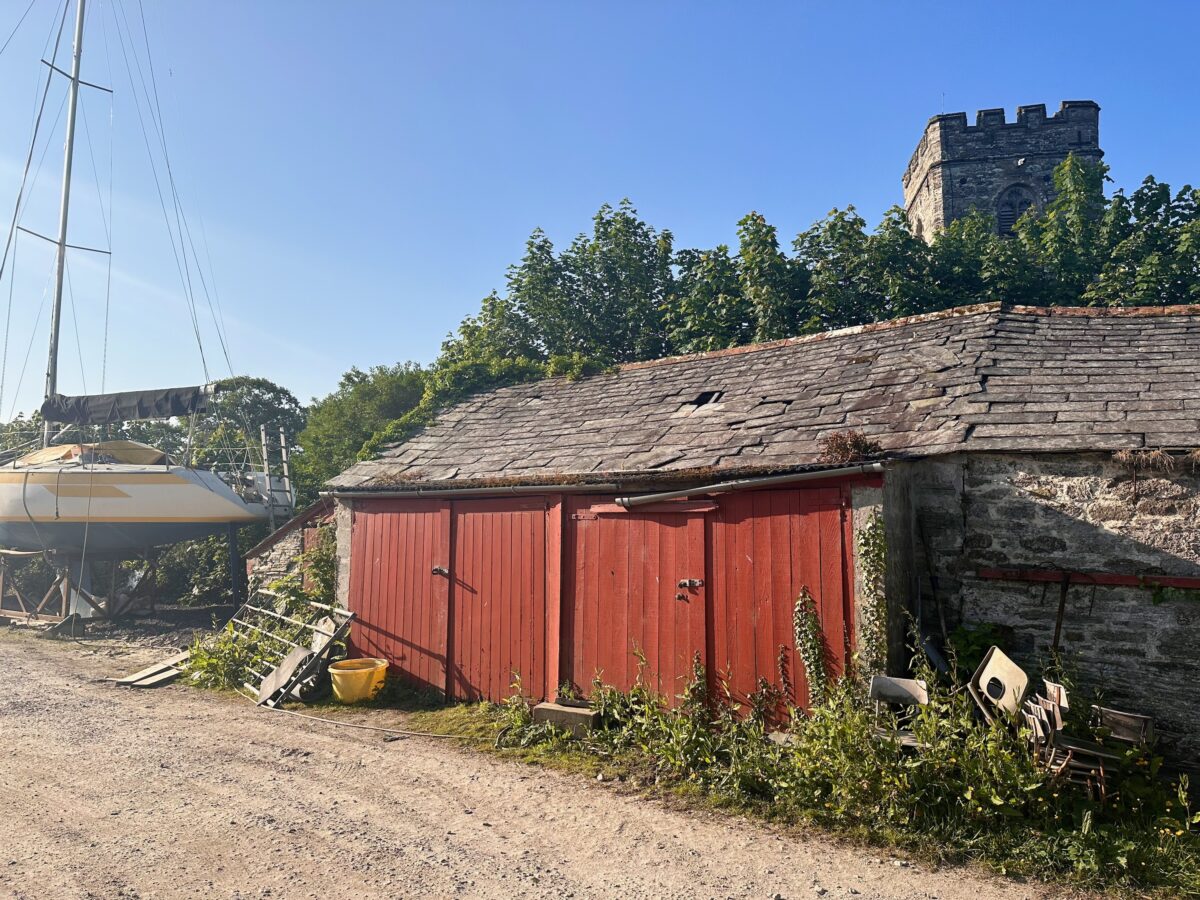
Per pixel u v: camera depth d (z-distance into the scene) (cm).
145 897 457
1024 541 681
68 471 1566
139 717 878
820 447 766
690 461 834
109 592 1628
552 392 1334
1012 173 2719
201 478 1617
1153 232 1947
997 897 457
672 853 522
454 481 976
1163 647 613
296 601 1157
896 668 657
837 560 675
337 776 680
